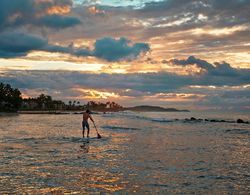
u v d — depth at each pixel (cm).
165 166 1540
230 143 2623
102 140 2741
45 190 1062
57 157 1766
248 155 1944
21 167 1453
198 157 1845
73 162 1616
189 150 2153
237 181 1234
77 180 1217
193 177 1297
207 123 6122
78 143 2488
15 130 3809
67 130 3906
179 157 1834
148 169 1455
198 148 2273
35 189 1072
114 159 1733
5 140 2605
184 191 1077
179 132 3791
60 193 1030
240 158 1823
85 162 1622
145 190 1084
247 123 6153
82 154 1900
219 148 2286
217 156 1895
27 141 2545
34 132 3519
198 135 3384
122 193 1041
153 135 3334
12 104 15025
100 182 1191
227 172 1406
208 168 1500
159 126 5062
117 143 2533
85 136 3083
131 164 1580
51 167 1468
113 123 6088
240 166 1562
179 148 2256
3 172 1337
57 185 1133
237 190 1099
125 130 4072
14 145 2278
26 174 1305
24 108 19800
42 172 1351
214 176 1321
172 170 1440
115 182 1194
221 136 3275
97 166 1514
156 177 1288
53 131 3712
